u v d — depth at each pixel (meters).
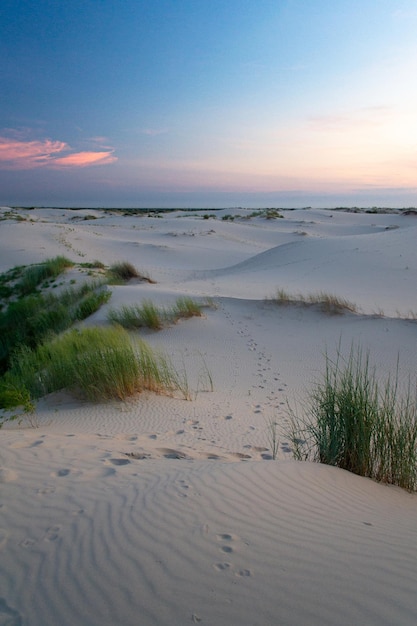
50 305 18.89
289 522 3.07
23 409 7.56
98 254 36.69
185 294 18.19
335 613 2.15
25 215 67.69
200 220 63.44
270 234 54.44
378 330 12.88
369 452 4.64
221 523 2.99
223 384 9.56
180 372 10.22
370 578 2.44
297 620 2.10
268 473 3.96
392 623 2.08
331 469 4.37
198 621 2.09
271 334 13.73
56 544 2.72
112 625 2.08
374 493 3.96
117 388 7.95
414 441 4.60
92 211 94.06
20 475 3.76
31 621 2.12
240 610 2.16
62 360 9.16
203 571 2.46
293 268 26.98
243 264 32.34
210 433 6.32
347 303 16.22
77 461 4.21
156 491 3.45
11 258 33.16
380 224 65.06
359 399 4.89
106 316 14.85
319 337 13.09
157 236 48.91
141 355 8.97
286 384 9.60
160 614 2.14
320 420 5.06
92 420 6.84
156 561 2.55
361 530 3.04
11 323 18.38
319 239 33.19
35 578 2.42
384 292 20.14
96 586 2.35
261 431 6.51
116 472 3.91
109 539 2.77
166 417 7.07
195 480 3.70
